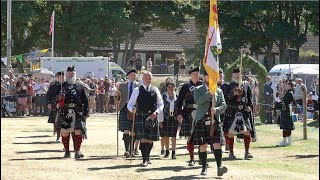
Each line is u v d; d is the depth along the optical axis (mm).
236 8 74688
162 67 80375
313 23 75750
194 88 18188
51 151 23531
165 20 79188
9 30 55438
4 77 46781
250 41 77125
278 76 50438
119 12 74438
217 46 17672
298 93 40781
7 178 16984
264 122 40281
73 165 19625
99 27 74312
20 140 27719
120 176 17406
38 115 47438
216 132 17531
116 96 22188
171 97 21688
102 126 37625
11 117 45375
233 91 21156
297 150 24531
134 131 21656
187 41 98375
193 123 17812
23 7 72062
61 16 74062
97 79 52281
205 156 17719
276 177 17406
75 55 79188
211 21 17938
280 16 74625
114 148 24781
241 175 17672
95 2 73375
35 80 49969
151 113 19641
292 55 66562
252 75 46219
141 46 96062
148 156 19797
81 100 21578
